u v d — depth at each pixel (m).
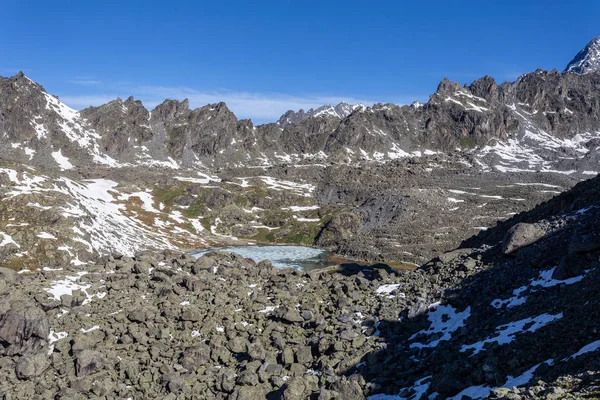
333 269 106.94
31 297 43.78
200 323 44.41
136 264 55.44
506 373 25.98
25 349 38.22
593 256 35.19
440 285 45.34
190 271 58.09
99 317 43.94
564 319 28.52
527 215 63.50
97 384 34.44
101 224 157.25
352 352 36.06
